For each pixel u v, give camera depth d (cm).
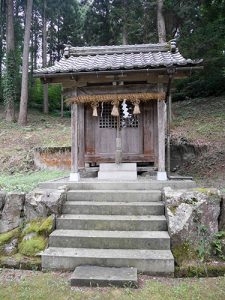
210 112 1462
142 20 1777
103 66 674
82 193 643
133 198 632
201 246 505
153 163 857
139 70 657
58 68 709
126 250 506
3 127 1662
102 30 2147
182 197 549
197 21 1590
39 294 416
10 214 580
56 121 1903
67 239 526
